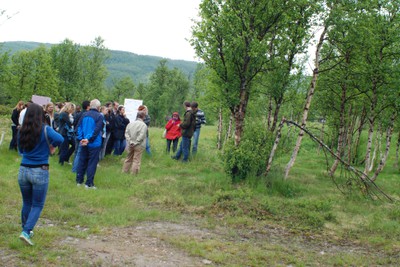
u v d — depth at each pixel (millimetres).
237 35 11570
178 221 7695
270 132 12305
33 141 5258
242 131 12750
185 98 61625
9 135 18250
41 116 5402
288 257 6098
